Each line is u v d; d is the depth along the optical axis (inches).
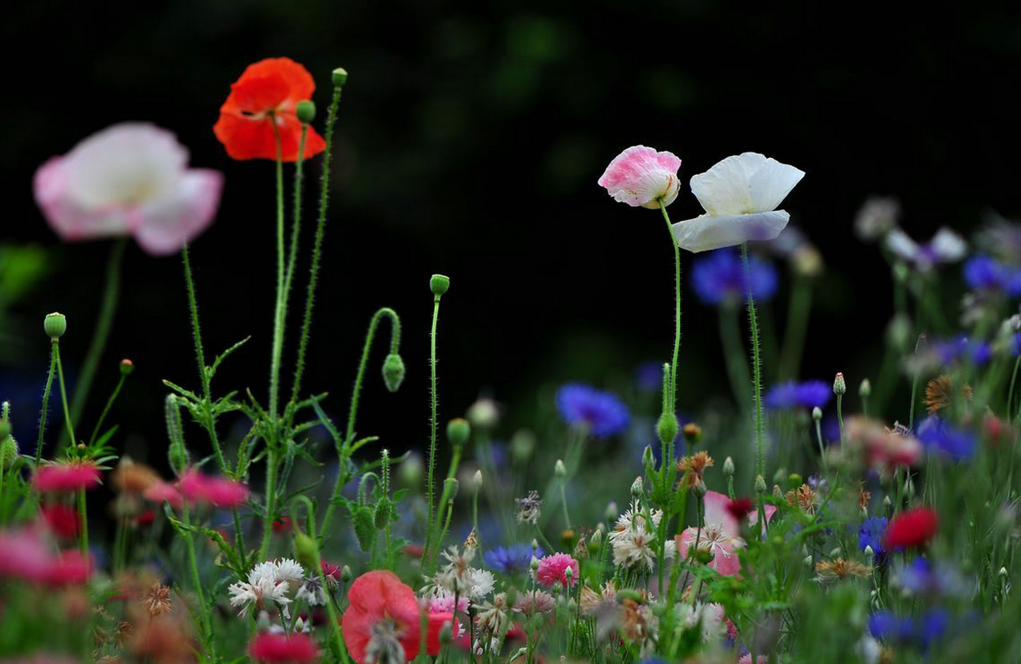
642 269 629.0
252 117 153.6
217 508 189.5
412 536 198.2
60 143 619.5
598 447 309.0
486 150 615.5
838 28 591.8
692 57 598.9
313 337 624.4
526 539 189.6
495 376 631.2
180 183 98.5
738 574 131.6
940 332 219.6
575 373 552.4
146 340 599.5
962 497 128.8
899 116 594.9
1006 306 192.1
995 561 127.3
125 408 569.3
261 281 626.5
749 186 129.3
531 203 626.5
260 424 140.3
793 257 328.2
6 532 111.0
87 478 123.0
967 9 589.9
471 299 636.7
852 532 137.2
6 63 619.5
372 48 639.1
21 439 462.3
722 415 357.7
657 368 436.5
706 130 601.0
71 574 104.0
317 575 133.8
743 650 131.0
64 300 579.8
